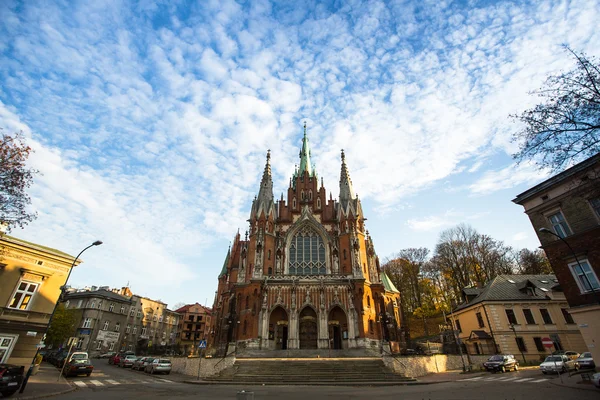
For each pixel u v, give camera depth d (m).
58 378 29.08
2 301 25.89
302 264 51.84
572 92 17.00
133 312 86.00
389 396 19.64
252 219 55.00
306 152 68.81
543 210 28.84
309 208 57.00
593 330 24.27
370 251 54.16
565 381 23.00
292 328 44.12
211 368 34.97
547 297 48.00
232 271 60.97
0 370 18.80
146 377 35.59
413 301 83.56
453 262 75.75
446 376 33.94
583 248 25.58
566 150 17.41
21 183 21.09
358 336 43.75
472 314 51.59
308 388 25.53
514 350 44.84
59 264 29.92
